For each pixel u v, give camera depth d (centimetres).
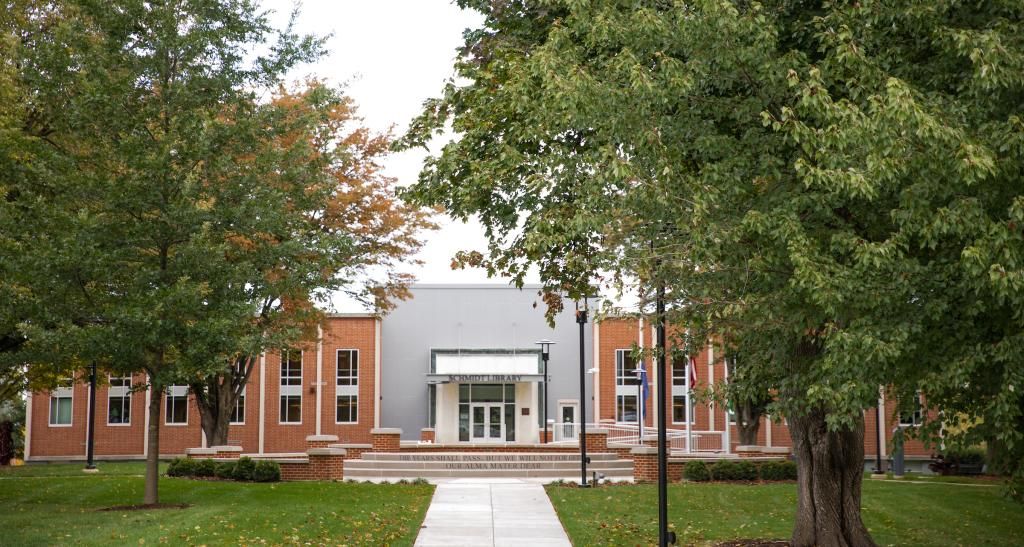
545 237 1395
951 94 1194
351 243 2197
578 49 1373
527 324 5400
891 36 1234
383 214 3030
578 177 1354
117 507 2008
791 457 2877
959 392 1162
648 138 1189
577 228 1249
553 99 1297
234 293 1966
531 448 3481
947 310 1089
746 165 1231
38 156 1923
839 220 1180
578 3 1277
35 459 5050
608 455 3350
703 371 4638
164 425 5153
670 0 1311
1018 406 1132
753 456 2891
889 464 4150
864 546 1527
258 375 5222
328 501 2125
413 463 3222
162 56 1947
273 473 2777
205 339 1861
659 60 1230
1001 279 962
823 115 1107
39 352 1914
